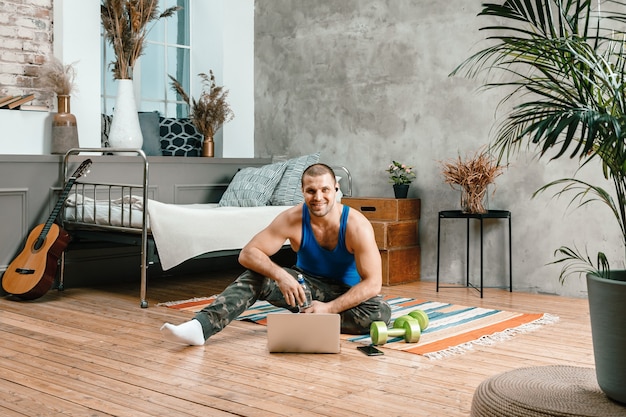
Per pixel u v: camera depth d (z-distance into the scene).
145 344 3.30
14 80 5.12
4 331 3.57
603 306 2.04
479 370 2.89
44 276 4.43
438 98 5.44
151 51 6.43
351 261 3.47
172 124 6.26
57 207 4.70
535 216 4.98
